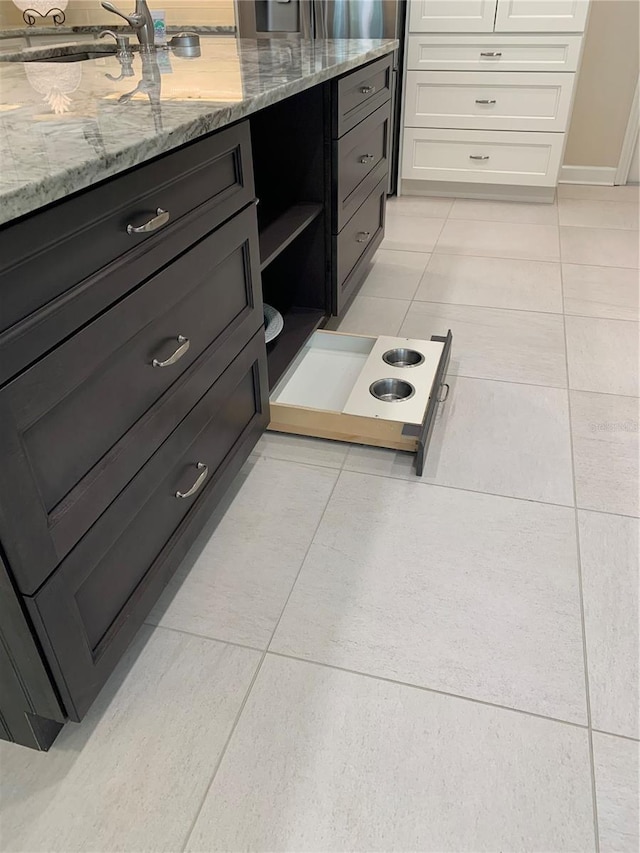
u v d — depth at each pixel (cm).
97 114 107
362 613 131
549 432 183
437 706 114
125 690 118
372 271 291
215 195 120
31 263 74
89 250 85
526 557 143
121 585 108
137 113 108
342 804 100
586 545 146
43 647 89
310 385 196
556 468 170
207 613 132
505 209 370
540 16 323
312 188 202
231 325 137
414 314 251
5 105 116
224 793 102
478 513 155
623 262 296
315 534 150
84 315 86
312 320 214
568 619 129
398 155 386
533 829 97
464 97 354
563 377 209
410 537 149
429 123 368
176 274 109
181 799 102
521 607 132
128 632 111
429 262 300
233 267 134
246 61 185
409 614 131
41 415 80
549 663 121
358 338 209
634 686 117
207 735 110
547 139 354
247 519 155
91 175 79
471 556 144
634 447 177
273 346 200
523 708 113
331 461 174
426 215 363
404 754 107
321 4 330
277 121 193
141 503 109
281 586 137
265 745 109
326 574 140
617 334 235
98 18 306
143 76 155
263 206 202
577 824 98
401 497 161
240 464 155
